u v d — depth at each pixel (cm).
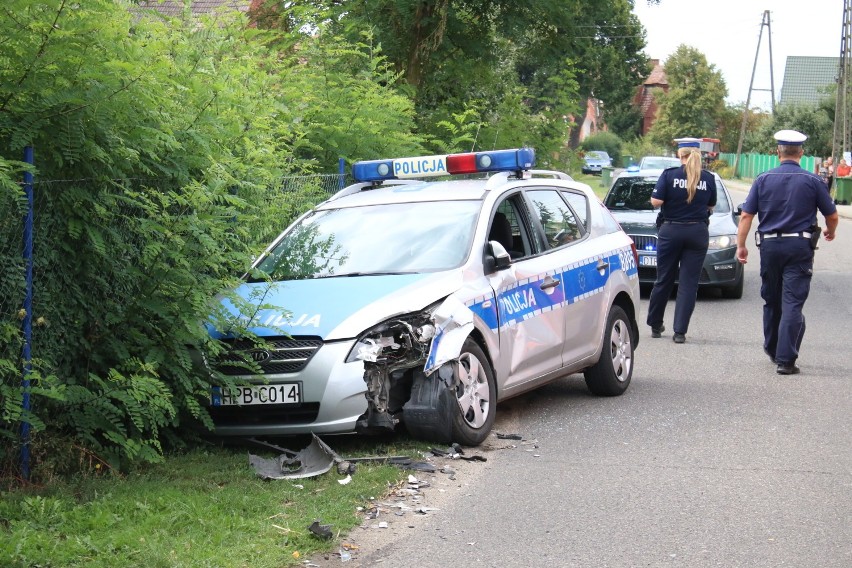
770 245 947
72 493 549
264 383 643
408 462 635
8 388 532
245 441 668
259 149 805
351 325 646
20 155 569
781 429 743
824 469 640
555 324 782
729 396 858
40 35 555
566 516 554
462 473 633
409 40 1717
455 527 536
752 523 540
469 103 1798
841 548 502
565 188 879
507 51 1900
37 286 568
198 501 541
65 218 584
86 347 605
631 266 909
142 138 612
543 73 2019
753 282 1703
